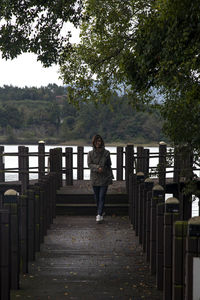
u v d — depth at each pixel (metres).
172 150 10.79
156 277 5.47
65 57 13.12
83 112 102.94
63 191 12.68
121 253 7.43
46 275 5.97
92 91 13.95
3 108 125.06
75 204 11.94
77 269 6.32
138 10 12.07
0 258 4.71
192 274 3.78
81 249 7.71
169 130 9.14
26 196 6.07
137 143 91.00
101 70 13.91
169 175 35.12
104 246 7.99
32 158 62.91
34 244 6.81
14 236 5.28
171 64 7.24
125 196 12.07
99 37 13.57
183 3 5.91
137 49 8.05
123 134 93.31
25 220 6.04
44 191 8.85
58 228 9.84
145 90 9.70
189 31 6.25
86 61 13.70
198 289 3.63
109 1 12.50
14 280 5.30
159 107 9.41
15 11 11.88
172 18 6.27
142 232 7.77
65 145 109.94
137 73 8.84
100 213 10.41
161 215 5.37
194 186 10.83
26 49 12.48
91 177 10.38
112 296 5.09
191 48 6.69
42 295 5.09
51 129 121.06
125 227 10.02
